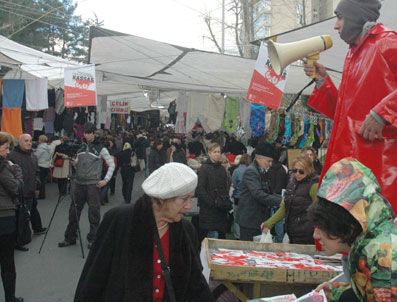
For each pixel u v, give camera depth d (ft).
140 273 8.17
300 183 16.75
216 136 52.85
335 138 8.27
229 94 51.34
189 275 8.81
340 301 7.45
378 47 7.80
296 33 22.35
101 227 8.73
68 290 20.95
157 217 8.55
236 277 11.85
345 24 8.27
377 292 5.89
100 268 8.39
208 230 23.43
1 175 17.28
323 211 6.30
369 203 6.11
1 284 21.36
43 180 45.47
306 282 11.93
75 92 32.04
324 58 24.54
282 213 17.29
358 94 7.92
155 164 47.03
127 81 48.96
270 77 24.99
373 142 7.66
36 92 37.01
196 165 44.14
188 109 51.55
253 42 25.34
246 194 21.33
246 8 65.16
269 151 21.01
